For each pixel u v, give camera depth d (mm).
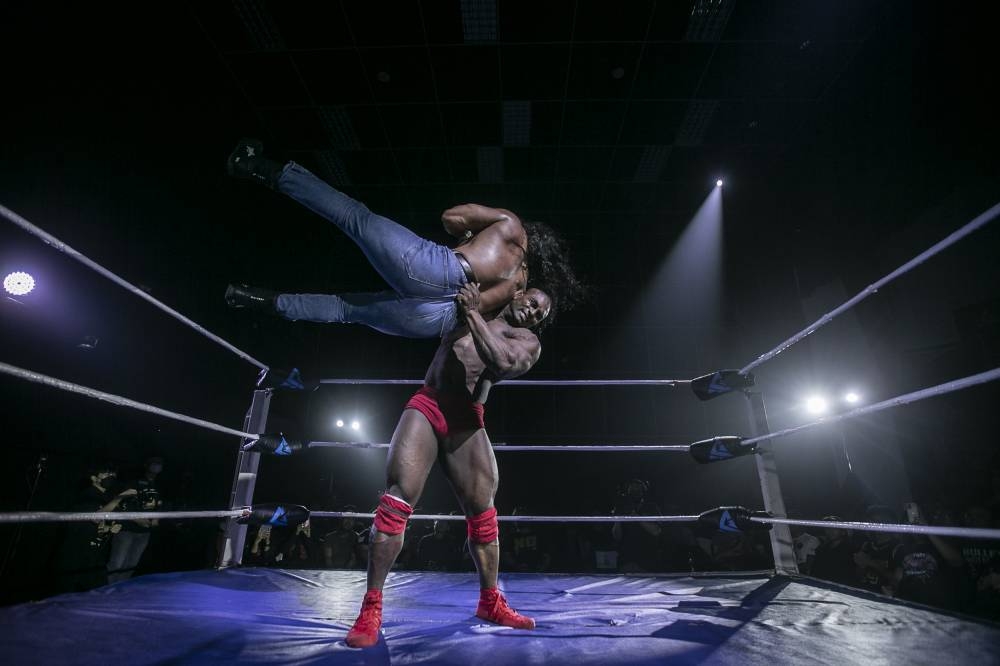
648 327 10406
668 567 5828
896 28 5750
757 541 5867
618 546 6102
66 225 4859
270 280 8438
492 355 1717
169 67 5805
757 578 3285
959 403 6320
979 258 5922
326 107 7191
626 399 10055
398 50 6355
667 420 9914
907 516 4449
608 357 10320
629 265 10719
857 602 2447
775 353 3131
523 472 9719
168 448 6570
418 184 8797
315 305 1911
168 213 6039
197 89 6379
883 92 6324
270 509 3105
